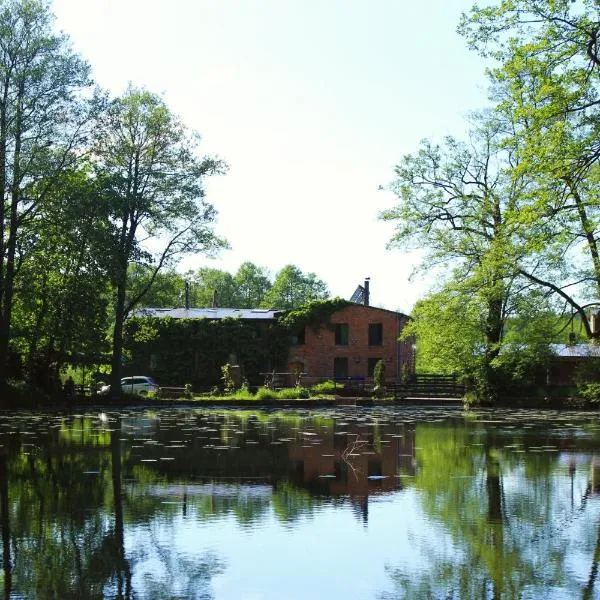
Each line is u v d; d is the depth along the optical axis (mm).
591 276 31406
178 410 33312
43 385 34531
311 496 10211
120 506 9438
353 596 6062
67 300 33406
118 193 37000
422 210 39375
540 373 42188
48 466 12977
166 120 38688
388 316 53750
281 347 52406
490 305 37219
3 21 31125
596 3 15469
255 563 6949
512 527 8391
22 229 33406
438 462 13945
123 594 6098
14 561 6996
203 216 39500
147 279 40938
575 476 12180
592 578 6523
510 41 17172
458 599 5996
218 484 11164
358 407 38094
